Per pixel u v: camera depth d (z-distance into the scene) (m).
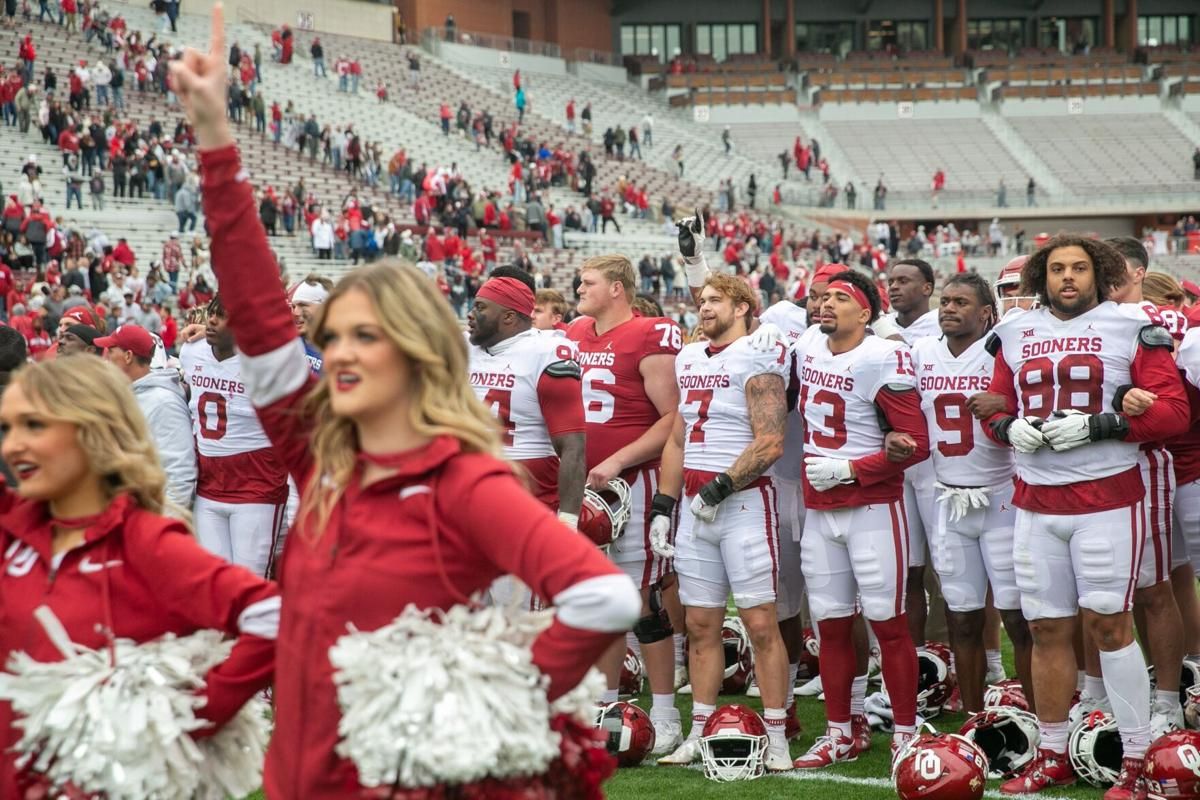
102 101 27.27
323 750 2.37
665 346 5.96
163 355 6.52
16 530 2.73
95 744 2.47
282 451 2.66
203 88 2.52
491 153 36.97
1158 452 4.97
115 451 2.72
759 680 5.39
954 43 56.00
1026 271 4.89
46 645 2.66
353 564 2.38
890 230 39.84
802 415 5.50
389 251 25.22
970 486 5.52
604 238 33.34
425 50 44.84
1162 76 51.94
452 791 2.27
